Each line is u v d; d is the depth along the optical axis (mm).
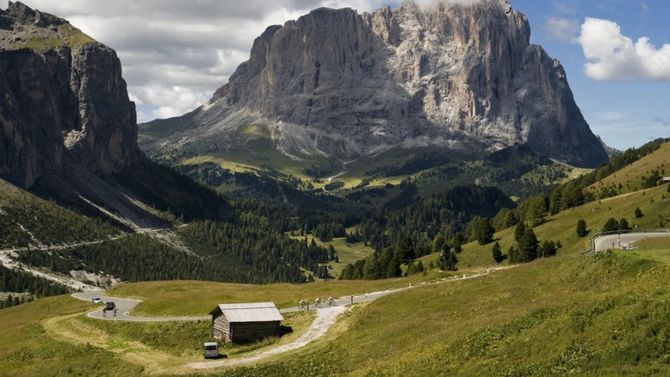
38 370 97625
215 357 89250
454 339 66875
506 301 81625
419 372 61562
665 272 68062
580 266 82625
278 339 94312
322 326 97812
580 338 55688
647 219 161625
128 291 170125
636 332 52750
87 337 114438
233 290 145375
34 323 132125
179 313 122375
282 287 146125
